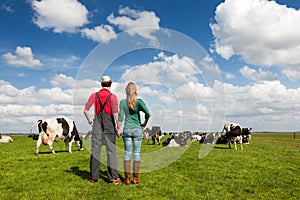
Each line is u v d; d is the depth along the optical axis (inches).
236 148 788.0
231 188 298.0
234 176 358.3
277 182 325.4
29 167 402.6
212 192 280.2
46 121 602.2
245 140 1045.2
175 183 314.3
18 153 602.9
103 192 269.9
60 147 793.6
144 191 276.5
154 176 352.2
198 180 333.7
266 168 418.6
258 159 524.7
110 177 306.8
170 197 261.6
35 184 299.9
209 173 375.6
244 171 391.5
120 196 258.7
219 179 339.3
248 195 272.7
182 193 273.6
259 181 329.7
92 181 307.1
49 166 412.5
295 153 669.3
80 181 313.7
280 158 550.0
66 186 290.4
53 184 300.2
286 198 263.6
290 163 481.4
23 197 252.4
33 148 756.6
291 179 342.3
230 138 792.3
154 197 258.7
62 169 387.5
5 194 261.0
